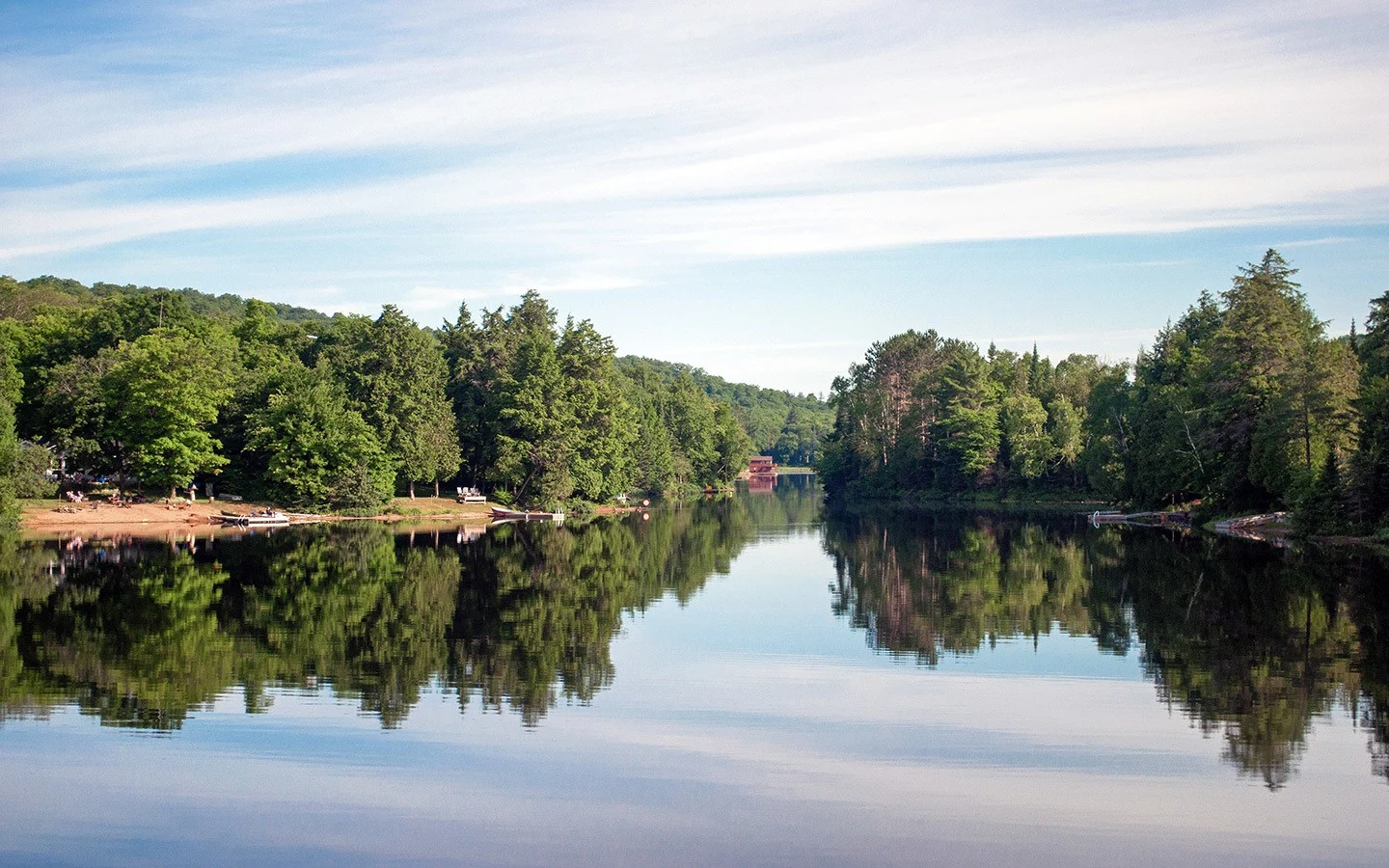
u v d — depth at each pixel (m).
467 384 116.38
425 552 67.25
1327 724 26.16
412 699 28.55
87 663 32.66
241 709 27.44
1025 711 27.53
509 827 19.67
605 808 20.64
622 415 126.50
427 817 20.16
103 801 20.86
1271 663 32.75
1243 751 24.11
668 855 18.48
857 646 35.94
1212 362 85.19
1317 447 71.56
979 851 18.77
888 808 20.67
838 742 24.86
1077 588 49.34
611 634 38.28
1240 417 80.69
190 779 22.08
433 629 39.00
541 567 59.25
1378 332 88.56
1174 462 88.81
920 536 80.19
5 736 24.92
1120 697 28.81
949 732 25.64
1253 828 19.77
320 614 41.91
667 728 25.92
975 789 21.73
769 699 28.73
